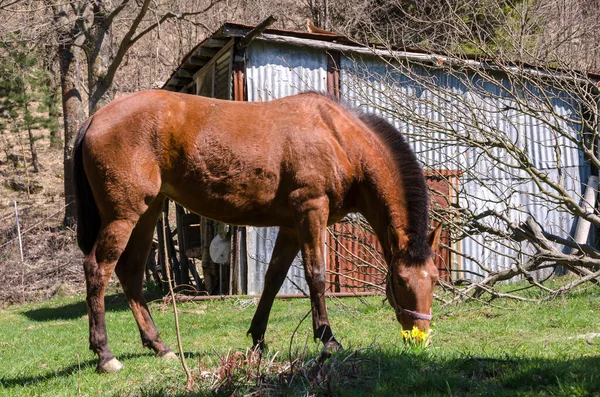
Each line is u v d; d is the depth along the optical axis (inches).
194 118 213.9
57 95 1003.9
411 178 217.2
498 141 342.3
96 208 218.7
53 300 565.6
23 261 643.5
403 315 207.8
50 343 324.5
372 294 422.3
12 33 692.1
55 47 781.3
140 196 208.5
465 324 283.1
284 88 448.5
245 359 185.8
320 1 837.8
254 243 446.3
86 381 198.5
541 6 525.7
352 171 219.9
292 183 215.2
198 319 364.8
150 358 225.8
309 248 213.2
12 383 211.6
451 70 378.9
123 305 474.3
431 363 178.2
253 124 217.2
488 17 551.5
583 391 141.9
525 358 179.5
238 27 422.3
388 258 220.4
